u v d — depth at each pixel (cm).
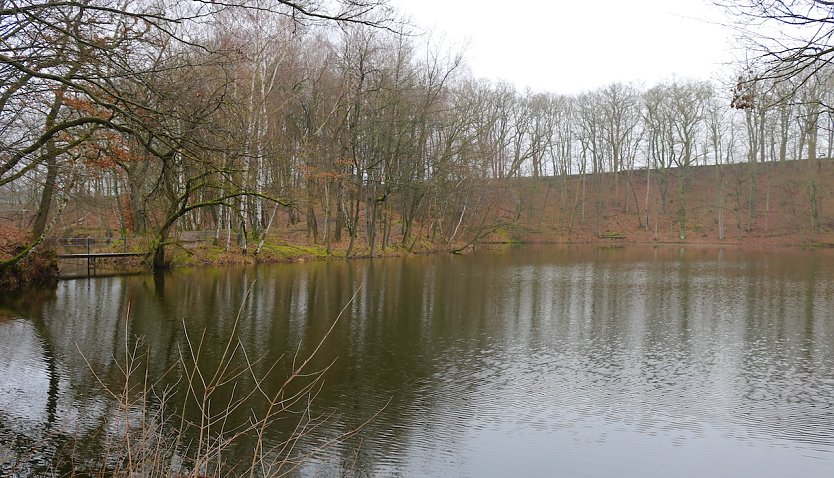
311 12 612
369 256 3469
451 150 3856
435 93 3550
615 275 2627
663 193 5628
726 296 2005
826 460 758
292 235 3697
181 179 2322
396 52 3397
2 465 657
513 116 5544
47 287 1917
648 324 1550
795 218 4919
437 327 1465
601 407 931
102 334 1254
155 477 585
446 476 692
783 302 1888
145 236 2528
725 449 788
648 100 5453
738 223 5047
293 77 3259
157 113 689
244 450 733
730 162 5778
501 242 4916
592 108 5844
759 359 1213
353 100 3209
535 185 5616
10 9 581
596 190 5759
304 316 1526
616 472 716
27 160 998
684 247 4725
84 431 753
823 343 1348
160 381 959
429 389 991
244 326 1385
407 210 4259
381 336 1348
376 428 822
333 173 3097
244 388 951
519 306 1792
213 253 2772
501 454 755
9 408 820
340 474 688
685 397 984
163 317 1452
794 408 938
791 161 5322
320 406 895
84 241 2645
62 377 960
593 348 1296
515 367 1138
